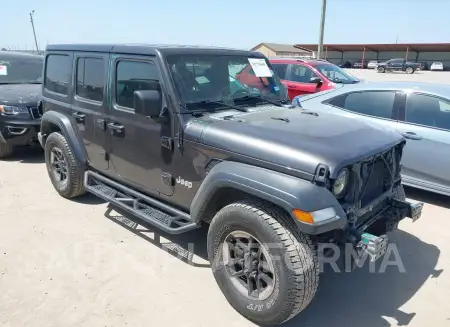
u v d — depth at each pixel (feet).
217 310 10.44
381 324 10.07
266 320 9.53
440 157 16.48
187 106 11.27
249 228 9.41
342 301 10.97
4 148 23.26
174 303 10.69
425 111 17.06
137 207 13.17
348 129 10.82
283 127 10.46
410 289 11.51
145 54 11.92
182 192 11.59
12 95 22.97
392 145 10.81
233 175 9.55
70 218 15.52
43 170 21.72
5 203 16.93
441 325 10.04
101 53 13.69
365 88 18.89
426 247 13.83
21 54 28.94
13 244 13.51
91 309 10.39
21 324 9.81
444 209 16.98
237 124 10.61
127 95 12.78
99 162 14.80
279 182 8.90
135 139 12.64
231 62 13.00
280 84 14.57
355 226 9.84
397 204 11.37
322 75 31.76
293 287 8.79
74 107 15.46
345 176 9.27
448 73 141.18
